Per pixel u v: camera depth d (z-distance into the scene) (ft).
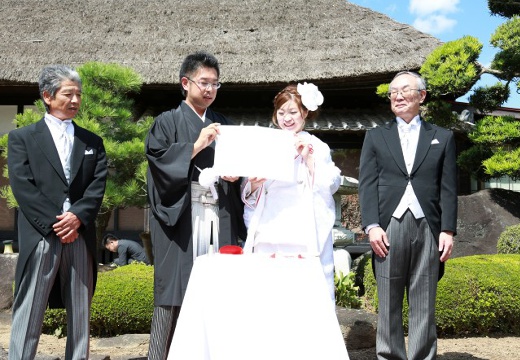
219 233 8.95
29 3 31.32
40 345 12.84
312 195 8.73
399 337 9.61
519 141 20.94
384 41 27.17
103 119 19.53
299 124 9.23
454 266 14.33
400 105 9.91
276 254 7.80
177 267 8.73
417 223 9.55
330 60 26.58
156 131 9.22
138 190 18.29
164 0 31.81
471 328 14.02
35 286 8.63
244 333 6.97
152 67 26.68
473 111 26.27
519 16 20.74
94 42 28.30
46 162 8.90
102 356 11.27
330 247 9.33
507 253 18.04
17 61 26.68
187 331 7.22
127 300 13.47
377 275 9.79
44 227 8.67
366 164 9.98
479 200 20.51
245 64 26.78
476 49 20.16
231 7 31.01
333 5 30.55
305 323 7.11
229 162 7.90
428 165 9.65
